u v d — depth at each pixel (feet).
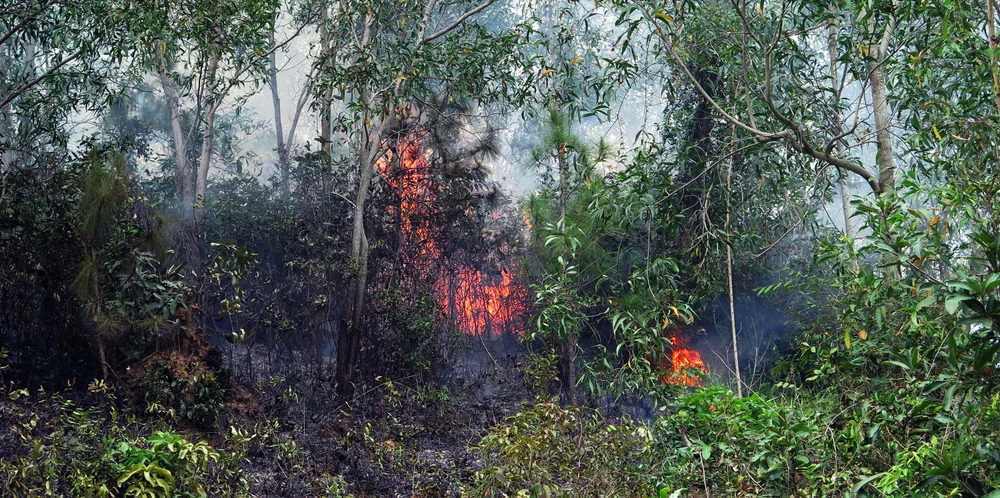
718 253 25.18
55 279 23.08
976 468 12.37
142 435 20.48
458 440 25.36
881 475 12.91
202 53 27.68
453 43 28.73
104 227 22.65
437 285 33.86
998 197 14.76
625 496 15.30
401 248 32.71
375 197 32.14
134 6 25.31
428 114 32.89
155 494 14.47
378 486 19.88
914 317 12.09
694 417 16.98
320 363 29.50
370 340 29.43
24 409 18.39
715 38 23.32
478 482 16.06
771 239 28.84
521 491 14.47
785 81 22.72
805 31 20.62
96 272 21.94
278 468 19.94
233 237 31.63
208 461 16.52
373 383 28.58
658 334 21.79
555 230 23.13
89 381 23.25
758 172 23.49
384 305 29.86
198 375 21.66
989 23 13.83
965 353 12.48
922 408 13.52
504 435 15.51
